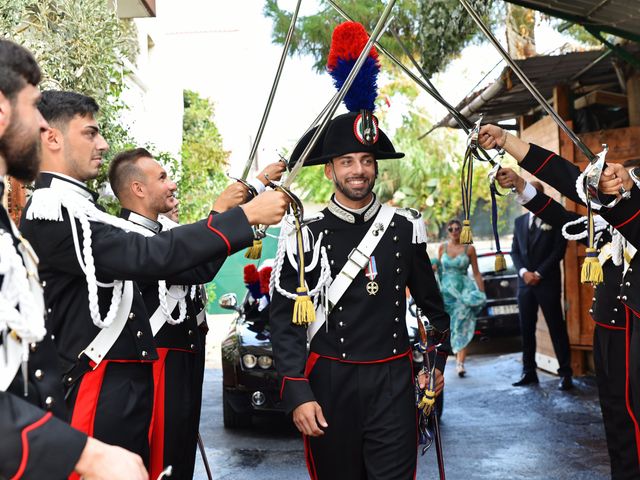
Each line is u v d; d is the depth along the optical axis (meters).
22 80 1.64
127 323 2.77
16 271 1.64
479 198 19.69
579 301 8.01
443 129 19.31
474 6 7.49
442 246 9.23
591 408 6.84
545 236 7.56
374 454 3.15
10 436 1.44
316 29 9.11
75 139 2.62
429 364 3.44
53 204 2.33
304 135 3.37
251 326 6.56
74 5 5.46
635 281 3.17
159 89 14.02
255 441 6.17
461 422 6.62
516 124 9.56
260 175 3.14
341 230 3.29
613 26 5.35
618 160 7.56
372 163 3.29
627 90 7.60
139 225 3.62
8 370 1.64
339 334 3.20
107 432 2.69
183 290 3.50
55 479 1.45
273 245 15.51
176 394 3.46
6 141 1.64
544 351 8.72
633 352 3.18
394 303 3.25
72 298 2.67
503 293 10.70
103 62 5.67
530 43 7.75
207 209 17.44
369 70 3.24
